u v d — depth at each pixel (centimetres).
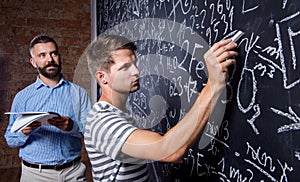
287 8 66
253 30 78
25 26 343
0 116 339
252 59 78
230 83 89
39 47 174
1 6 335
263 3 74
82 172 183
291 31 65
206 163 104
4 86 338
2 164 346
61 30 354
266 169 74
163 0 143
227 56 82
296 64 64
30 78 346
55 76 177
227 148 91
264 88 74
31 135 171
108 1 283
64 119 160
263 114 75
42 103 174
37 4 346
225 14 91
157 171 155
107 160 88
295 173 65
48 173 170
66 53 356
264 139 74
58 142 172
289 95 66
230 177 90
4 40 337
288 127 66
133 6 199
